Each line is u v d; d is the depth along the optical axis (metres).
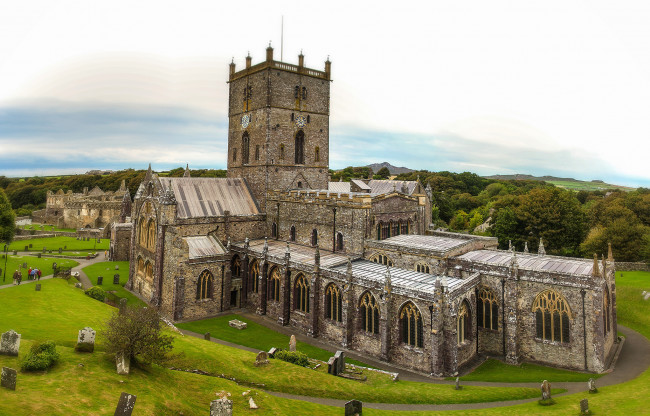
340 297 59.91
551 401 40.34
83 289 75.25
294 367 46.12
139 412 27.50
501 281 55.84
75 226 184.88
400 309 52.81
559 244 113.19
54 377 29.17
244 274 75.56
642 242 99.19
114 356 33.97
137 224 82.38
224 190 85.62
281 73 85.75
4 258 95.38
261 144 86.12
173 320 67.25
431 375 49.31
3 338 31.58
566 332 51.81
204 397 34.06
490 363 54.12
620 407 37.06
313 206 76.25
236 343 58.06
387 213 74.38
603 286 50.94
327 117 94.25
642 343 59.66
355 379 46.44
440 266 60.75
